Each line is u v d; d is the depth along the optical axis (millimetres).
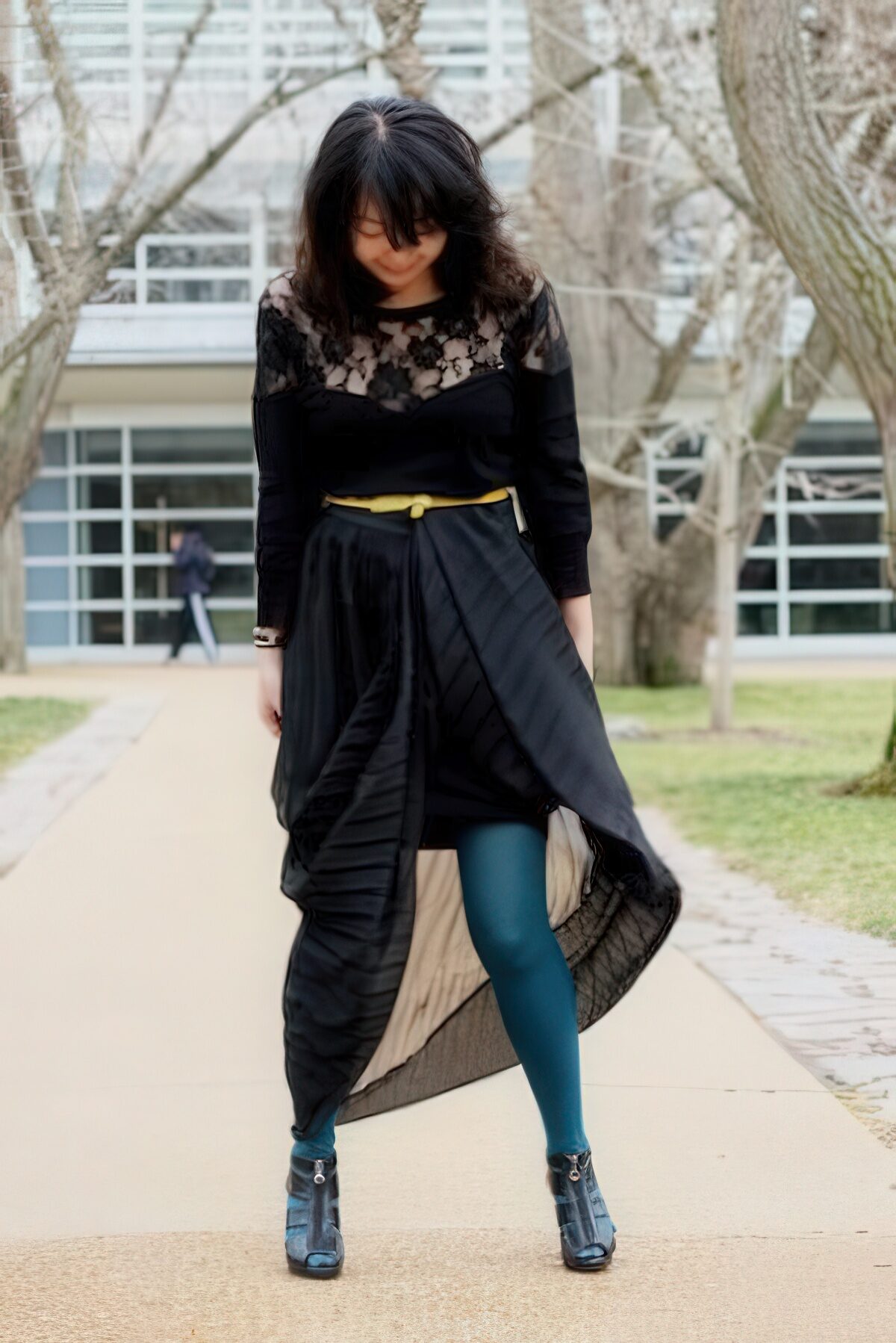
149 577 21141
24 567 18172
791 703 13766
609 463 14836
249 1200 2736
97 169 5414
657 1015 3994
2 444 7266
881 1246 2441
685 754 10023
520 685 2258
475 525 2311
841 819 7000
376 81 8953
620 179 13531
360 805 2260
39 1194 2771
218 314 10383
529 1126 3131
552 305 2354
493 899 2291
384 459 2303
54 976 4559
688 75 9523
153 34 7121
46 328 5289
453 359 2283
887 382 6688
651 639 15430
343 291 2258
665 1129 3105
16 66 5090
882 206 7293
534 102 10406
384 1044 2531
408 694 2254
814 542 21203
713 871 6000
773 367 14344
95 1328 2137
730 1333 2092
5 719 12094
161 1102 3361
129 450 21016
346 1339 2096
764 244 11844
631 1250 2432
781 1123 3137
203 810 7871
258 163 9312
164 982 4484
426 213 2191
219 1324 2146
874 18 7285
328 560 2316
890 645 21297
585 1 9977
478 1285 2287
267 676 2430
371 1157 2943
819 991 4172
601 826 2209
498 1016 2527
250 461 21000
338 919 2285
